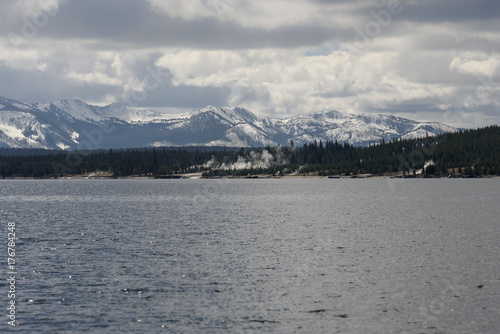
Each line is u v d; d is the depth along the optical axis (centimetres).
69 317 5894
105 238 11331
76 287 7044
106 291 6844
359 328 5578
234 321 5766
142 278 7494
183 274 7725
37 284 7188
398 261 8538
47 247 10131
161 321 5772
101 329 5562
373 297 6538
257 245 10281
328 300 6425
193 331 5503
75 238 11350
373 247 9931
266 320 5794
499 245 10000
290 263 8456
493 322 5712
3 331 5500
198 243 10556
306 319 5816
